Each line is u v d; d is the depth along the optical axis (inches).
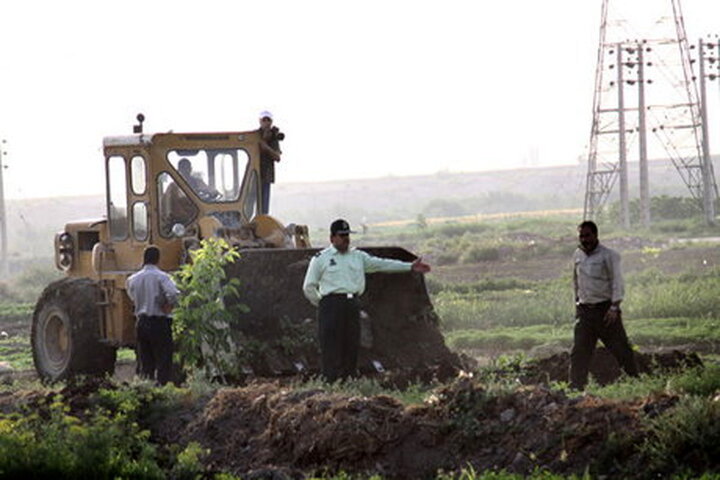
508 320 1797.5
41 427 841.5
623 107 5157.5
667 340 1437.0
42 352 1311.5
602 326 983.0
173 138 1237.7
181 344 1090.7
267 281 1128.8
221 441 847.7
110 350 1273.4
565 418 725.9
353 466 766.5
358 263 1019.3
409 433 773.9
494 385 794.2
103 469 750.5
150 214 1228.5
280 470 763.4
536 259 3545.8
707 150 5128.0
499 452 732.0
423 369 1066.7
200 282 1072.2
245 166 1270.9
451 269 3314.5
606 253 983.6
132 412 894.4
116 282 1241.4
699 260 2965.1
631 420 707.4
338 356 1010.7
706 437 664.4
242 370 1067.3
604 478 676.7
